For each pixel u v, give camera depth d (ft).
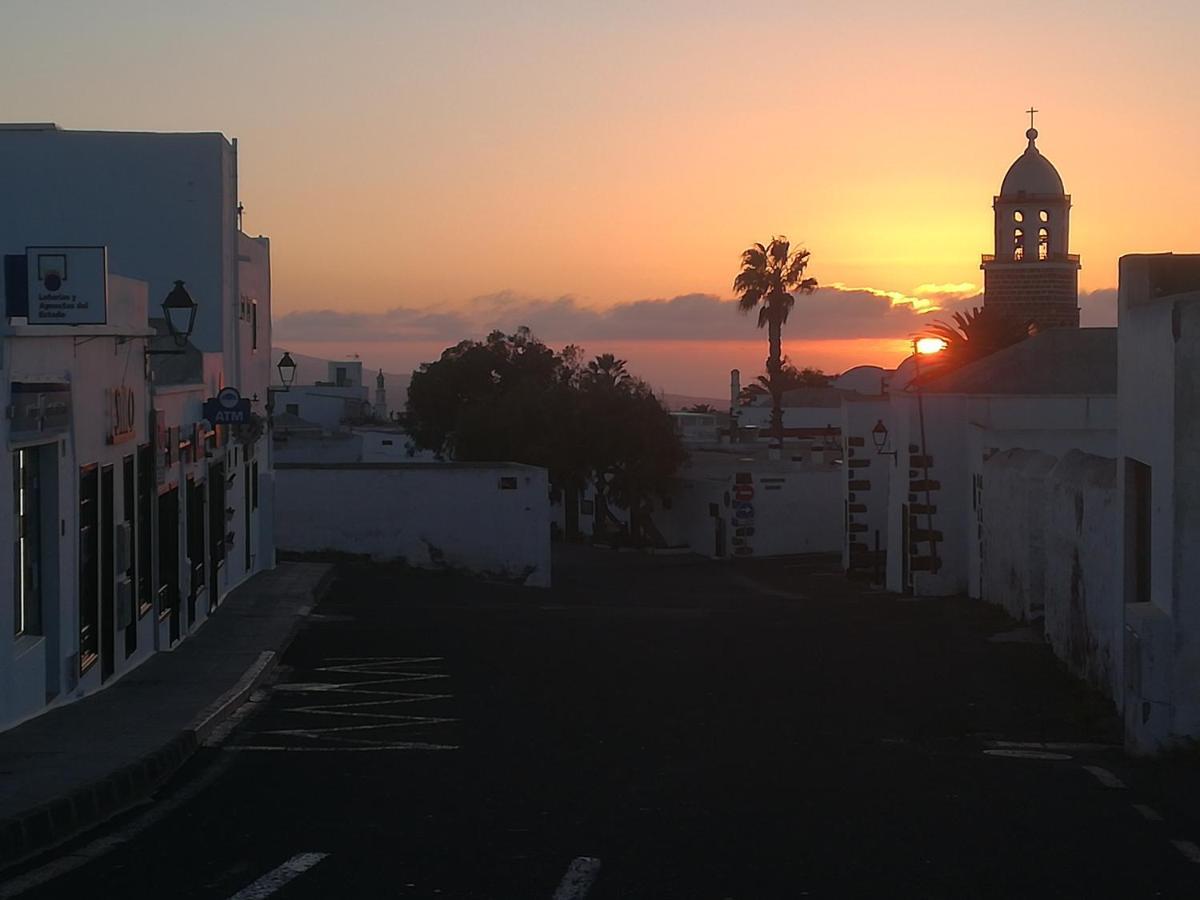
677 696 48.47
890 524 115.34
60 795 28.89
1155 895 22.90
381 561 118.21
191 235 86.28
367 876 23.65
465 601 93.30
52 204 85.71
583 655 60.44
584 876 23.62
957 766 35.63
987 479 88.69
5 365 38.11
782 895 22.48
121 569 51.80
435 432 236.63
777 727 42.09
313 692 49.90
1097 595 49.01
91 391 48.32
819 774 34.09
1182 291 43.37
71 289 40.63
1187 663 36.50
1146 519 42.91
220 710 43.42
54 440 43.32
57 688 43.75
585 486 202.49
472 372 234.99
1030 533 71.10
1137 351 41.52
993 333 181.68
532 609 86.79
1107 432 97.66
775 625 74.64
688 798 30.78
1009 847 26.20
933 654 60.75
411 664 57.57
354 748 38.14
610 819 28.40
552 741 39.22
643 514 198.90
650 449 192.85
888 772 34.50
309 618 75.87
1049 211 273.54
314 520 117.91
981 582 93.15
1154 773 34.58
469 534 119.24
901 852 25.64
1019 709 46.11
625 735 40.32
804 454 211.41
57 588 43.65
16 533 40.98
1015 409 98.63
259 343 101.60
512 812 29.14
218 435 78.33
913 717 44.45
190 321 60.29
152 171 85.92
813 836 26.91
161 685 49.44
